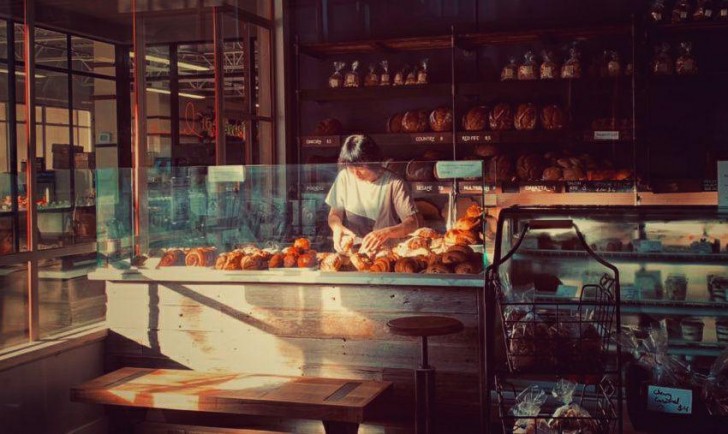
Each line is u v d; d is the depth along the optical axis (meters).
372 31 6.84
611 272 3.36
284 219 4.47
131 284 4.45
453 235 4.07
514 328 2.66
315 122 7.03
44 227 4.46
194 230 4.55
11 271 4.17
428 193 4.20
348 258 4.19
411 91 6.48
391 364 4.05
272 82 6.86
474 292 3.91
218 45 5.97
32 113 4.46
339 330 4.12
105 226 4.50
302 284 4.16
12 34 4.36
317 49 6.72
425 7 6.73
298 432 4.13
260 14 6.69
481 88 6.29
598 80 6.06
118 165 5.86
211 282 4.30
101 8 5.57
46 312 4.38
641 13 6.30
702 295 3.30
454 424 3.95
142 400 3.86
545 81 6.16
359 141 4.48
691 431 2.66
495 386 2.83
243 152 6.38
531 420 2.81
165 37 5.96
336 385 3.92
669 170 6.17
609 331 2.74
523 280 3.46
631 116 6.14
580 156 6.19
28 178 4.39
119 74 5.91
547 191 6.04
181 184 4.55
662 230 3.33
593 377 3.03
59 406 4.19
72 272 4.57
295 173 4.45
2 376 3.83
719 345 3.27
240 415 4.21
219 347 4.31
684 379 2.71
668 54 6.04
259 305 4.24
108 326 4.49
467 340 3.93
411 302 4.01
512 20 6.53
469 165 4.12
